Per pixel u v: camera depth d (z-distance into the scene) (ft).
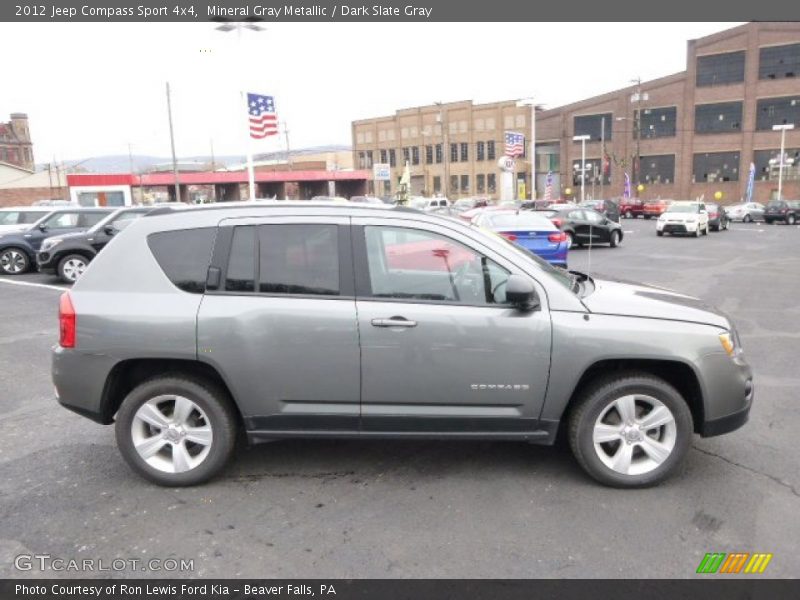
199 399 12.80
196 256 12.84
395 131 269.44
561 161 234.79
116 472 13.84
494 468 13.88
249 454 14.70
